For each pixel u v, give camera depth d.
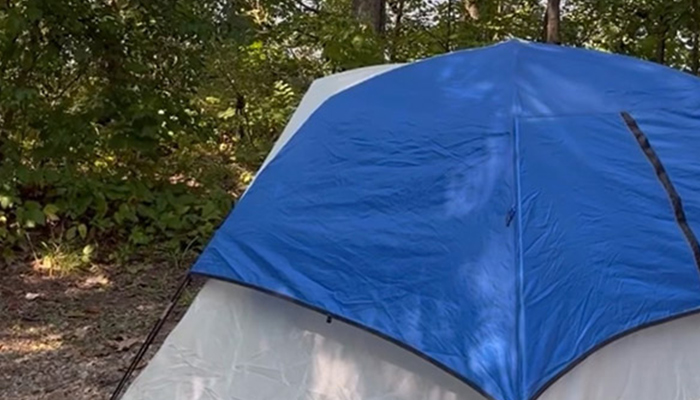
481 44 8.34
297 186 2.81
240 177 6.88
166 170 6.30
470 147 2.68
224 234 2.81
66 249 5.23
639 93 2.93
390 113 2.91
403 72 3.14
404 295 2.47
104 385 3.50
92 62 5.59
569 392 2.30
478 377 2.25
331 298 2.55
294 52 7.84
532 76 2.93
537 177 2.56
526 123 2.71
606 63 3.14
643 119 2.80
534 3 9.19
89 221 5.57
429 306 2.42
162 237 5.62
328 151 2.87
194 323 2.84
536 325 2.28
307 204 2.75
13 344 3.95
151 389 2.84
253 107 7.48
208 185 6.45
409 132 2.80
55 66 5.43
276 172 2.91
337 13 8.62
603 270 2.41
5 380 3.53
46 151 5.44
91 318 4.35
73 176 5.66
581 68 3.04
